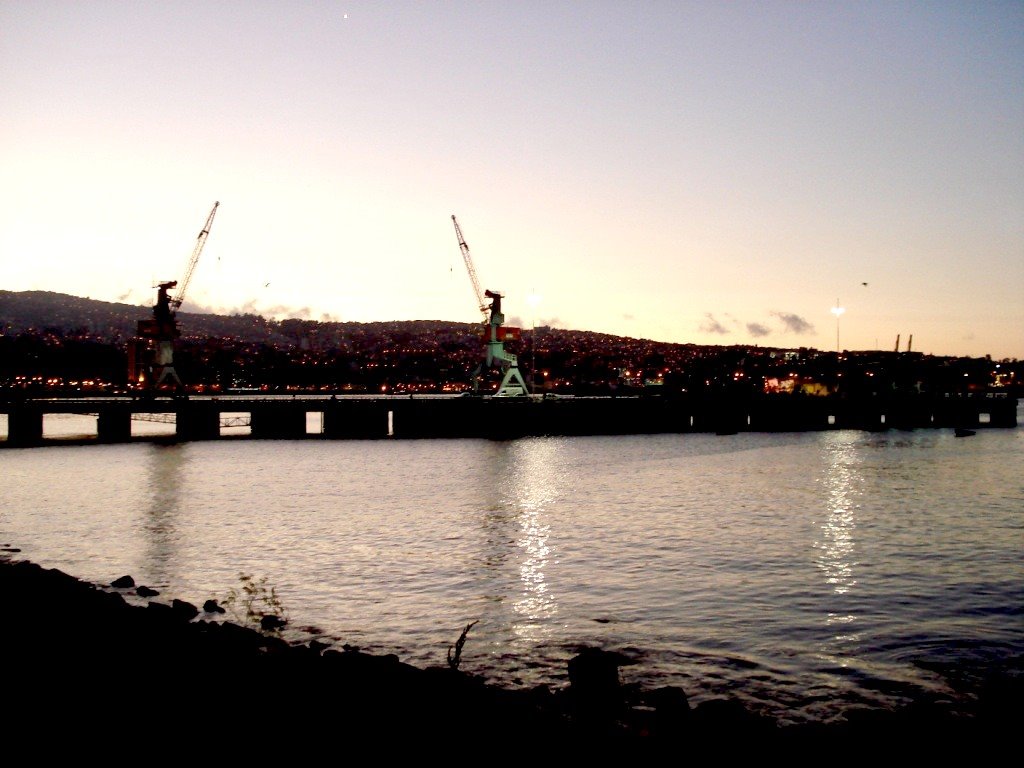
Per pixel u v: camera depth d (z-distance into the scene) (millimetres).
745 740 21312
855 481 87000
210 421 142250
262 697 22391
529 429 158125
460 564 45188
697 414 172875
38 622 28719
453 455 116750
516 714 22328
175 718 20812
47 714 20812
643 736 21297
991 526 58375
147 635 27688
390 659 26172
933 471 97375
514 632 32688
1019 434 171250
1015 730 22719
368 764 18781
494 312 166250
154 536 53750
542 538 53219
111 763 18156
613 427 165750
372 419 148625
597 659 25984
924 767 20531
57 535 54000
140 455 114000
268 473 93188
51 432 161000
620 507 67500
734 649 30719
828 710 24875
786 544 51219
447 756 19484
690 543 51500
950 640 31891
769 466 103062
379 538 53156
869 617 35000
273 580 41250
